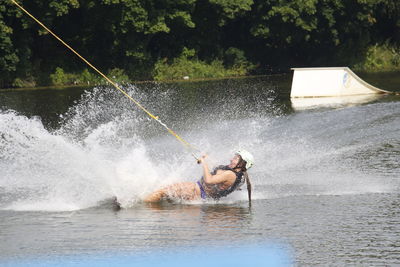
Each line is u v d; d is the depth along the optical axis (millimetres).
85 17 110188
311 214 27047
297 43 137625
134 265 20719
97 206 28500
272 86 96875
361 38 137875
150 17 109625
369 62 135875
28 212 27312
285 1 123438
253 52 137000
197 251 21922
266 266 20375
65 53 113375
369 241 23234
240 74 127625
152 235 23953
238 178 29766
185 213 27375
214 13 125938
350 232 24297
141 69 115188
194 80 115000
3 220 26109
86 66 113500
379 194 30469
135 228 24875
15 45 101938
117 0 100500
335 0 125562
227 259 21453
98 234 24000
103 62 115438
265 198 30281
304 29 126062
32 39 103938
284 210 27844
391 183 32688
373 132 48562
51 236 23812
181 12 114125
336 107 64438
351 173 35375
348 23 130250
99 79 110062
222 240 23375
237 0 119750
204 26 127250
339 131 49688
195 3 122625
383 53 139000
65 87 101688
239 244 22828
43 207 28125
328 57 139625
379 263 20969
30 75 103375
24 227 25047
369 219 26125
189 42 127125
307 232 24375
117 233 24141
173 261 21016
